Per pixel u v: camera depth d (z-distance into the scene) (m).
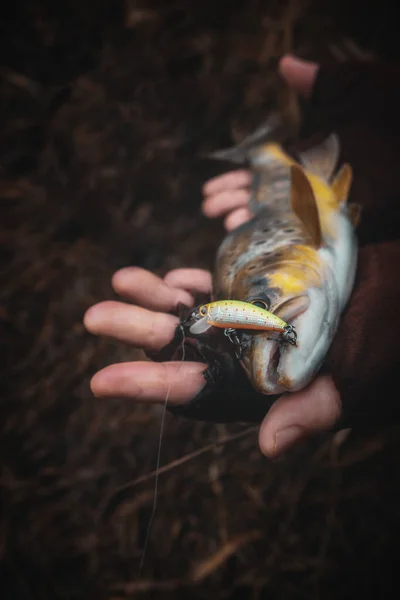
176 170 0.76
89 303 0.70
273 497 0.62
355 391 0.44
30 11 0.77
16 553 0.62
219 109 0.77
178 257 0.72
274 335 0.39
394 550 0.60
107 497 0.63
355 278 0.48
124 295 0.50
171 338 0.47
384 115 0.61
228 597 0.60
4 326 0.70
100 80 0.78
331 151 0.61
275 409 0.43
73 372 0.67
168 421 0.63
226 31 0.80
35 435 0.66
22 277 0.71
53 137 0.76
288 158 0.60
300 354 0.40
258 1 0.79
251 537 0.61
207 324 0.39
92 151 0.76
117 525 0.62
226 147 0.76
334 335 0.44
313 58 0.78
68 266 0.72
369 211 0.58
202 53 0.78
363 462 0.62
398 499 0.61
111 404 0.65
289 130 0.75
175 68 0.79
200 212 0.74
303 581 0.60
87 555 0.62
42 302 0.71
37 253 0.72
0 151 0.76
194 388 0.44
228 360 0.43
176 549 0.61
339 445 0.62
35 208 0.74
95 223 0.74
